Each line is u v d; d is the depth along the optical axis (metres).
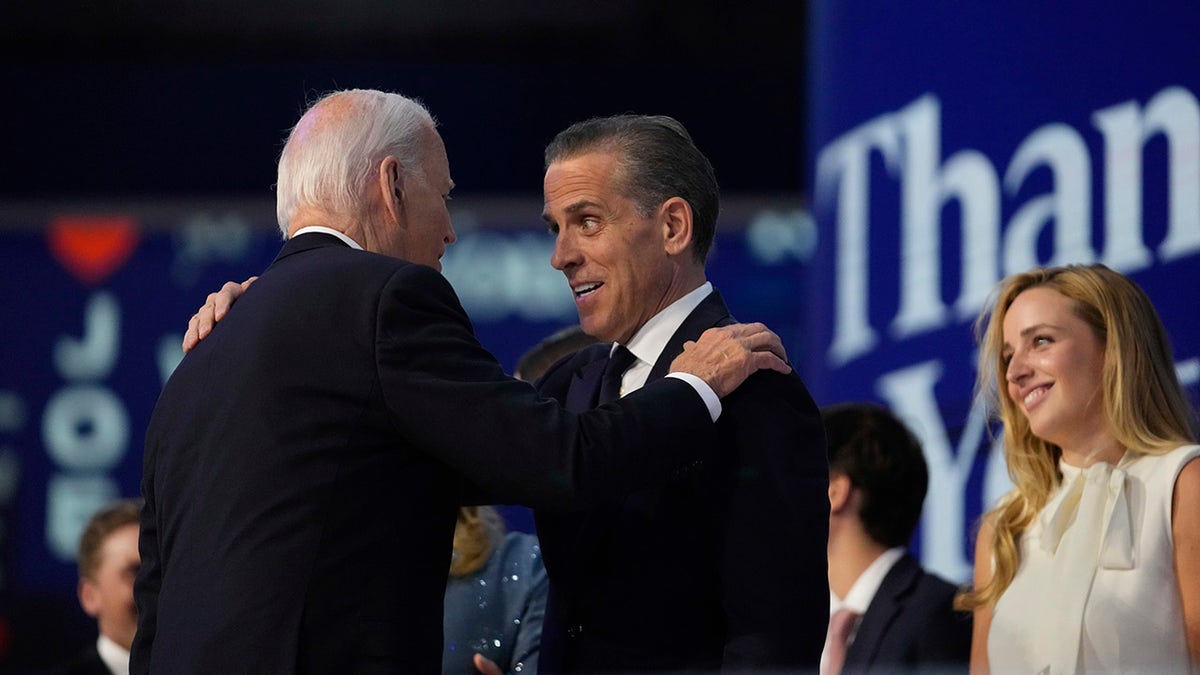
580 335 7.04
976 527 8.15
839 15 9.45
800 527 4.84
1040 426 6.30
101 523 8.57
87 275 17.06
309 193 5.18
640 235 5.21
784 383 5.05
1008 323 6.47
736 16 18.12
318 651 4.50
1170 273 7.92
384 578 4.63
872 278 9.11
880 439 7.20
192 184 18.11
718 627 5.03
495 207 16.98
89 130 18.25
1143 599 5.91
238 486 4.63
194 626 4.54
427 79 18.25
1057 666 5.96
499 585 6.20
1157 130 8.06
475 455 4.62
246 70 18.36
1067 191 8.30
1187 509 5.95
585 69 18.23
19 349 16.77
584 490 4.60
